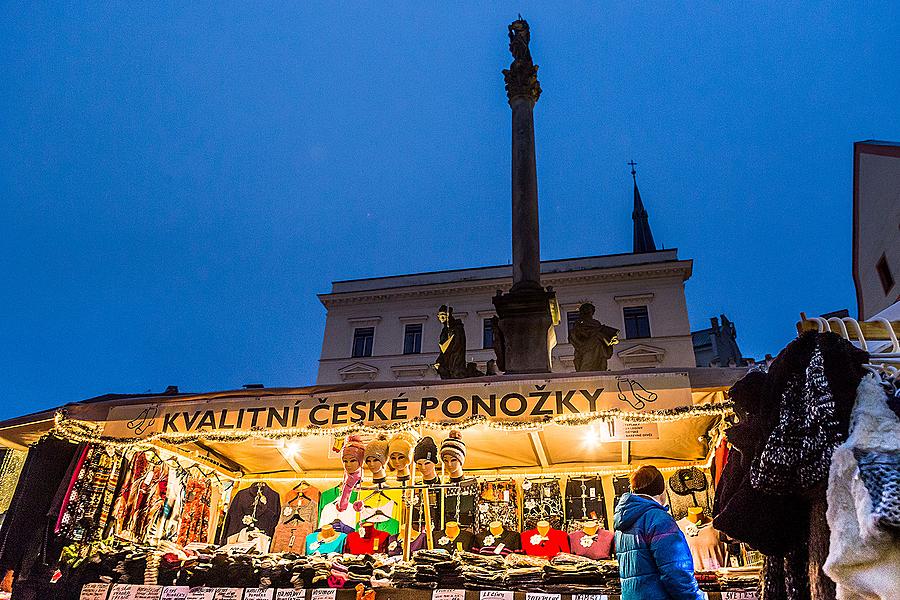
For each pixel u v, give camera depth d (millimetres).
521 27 13641
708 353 45750
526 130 12508
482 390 4770
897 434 1550
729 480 2312
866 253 22578
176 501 6504
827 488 1646
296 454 6773
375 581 4867
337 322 36938
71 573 5434
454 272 36500
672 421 5418
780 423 1852
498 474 6605
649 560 3244
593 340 10750
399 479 5836
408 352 35406
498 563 4984
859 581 1486
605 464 6430
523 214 11508
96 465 5836
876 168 21578
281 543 6711
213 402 5254
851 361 1739
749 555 4945
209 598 5109
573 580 4680
